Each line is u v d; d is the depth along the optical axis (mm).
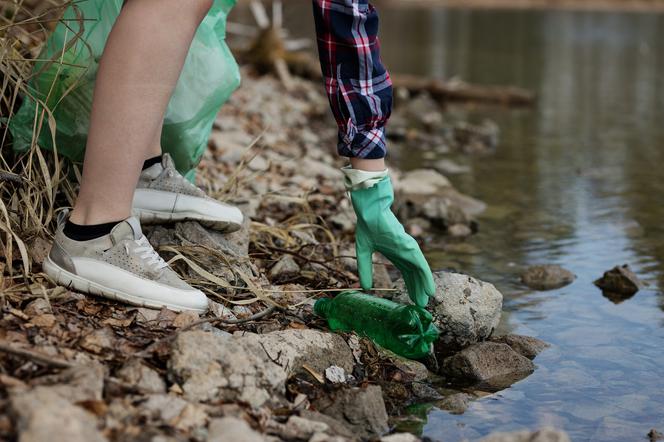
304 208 4422
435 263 4445
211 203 3479
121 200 2926
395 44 16469
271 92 8859
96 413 2242
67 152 3582
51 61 3352
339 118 2947
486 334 3408
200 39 3531
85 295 2969
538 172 6637
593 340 3479
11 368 2416
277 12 10180
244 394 2559
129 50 2740
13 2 3600
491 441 2357
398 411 2822
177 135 3555
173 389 2520
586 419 2824
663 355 3346
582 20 24609
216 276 3352
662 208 5562
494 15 26344
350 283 3736
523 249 4703
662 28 21938
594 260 4520
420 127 8461
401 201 5266
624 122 8969
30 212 3238
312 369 2863
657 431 2746
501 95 10148
